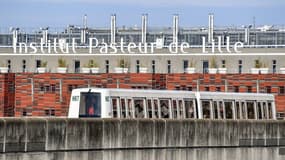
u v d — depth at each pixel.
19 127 60.59
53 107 163.62
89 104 88.12
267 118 103.56
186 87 163.62
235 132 77.31
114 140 67.50
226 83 163.88
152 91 90.38
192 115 93.62
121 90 87.94
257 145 79.50
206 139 74.75
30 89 164.62
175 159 72.31
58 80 163.62
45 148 62.41
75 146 64.56
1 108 163.75
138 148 69.31
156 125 70.62
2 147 59.53
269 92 163.62
